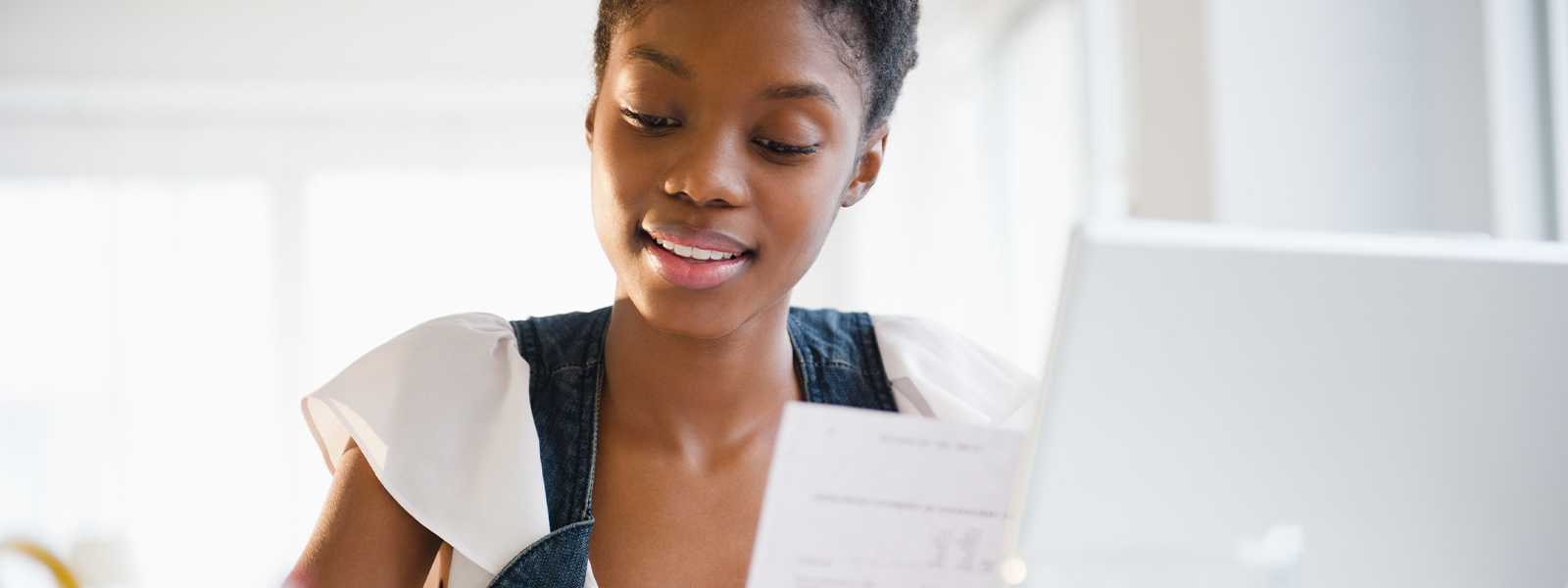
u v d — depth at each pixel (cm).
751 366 69
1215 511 46
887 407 78
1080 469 44
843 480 44
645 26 59
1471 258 45
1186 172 155
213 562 402
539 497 66
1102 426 43
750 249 60
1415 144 142
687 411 69
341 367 410
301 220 412
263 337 409
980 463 44
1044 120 267
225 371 408
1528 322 46
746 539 69
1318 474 46
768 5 58
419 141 418
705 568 68
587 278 419
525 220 419
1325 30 146
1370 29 145
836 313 84
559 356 74
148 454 404
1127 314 42
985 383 82
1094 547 45
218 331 408
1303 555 48
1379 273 44
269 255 411
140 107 402
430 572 72
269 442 407
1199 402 44
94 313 404
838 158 62
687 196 58
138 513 402
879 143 71
